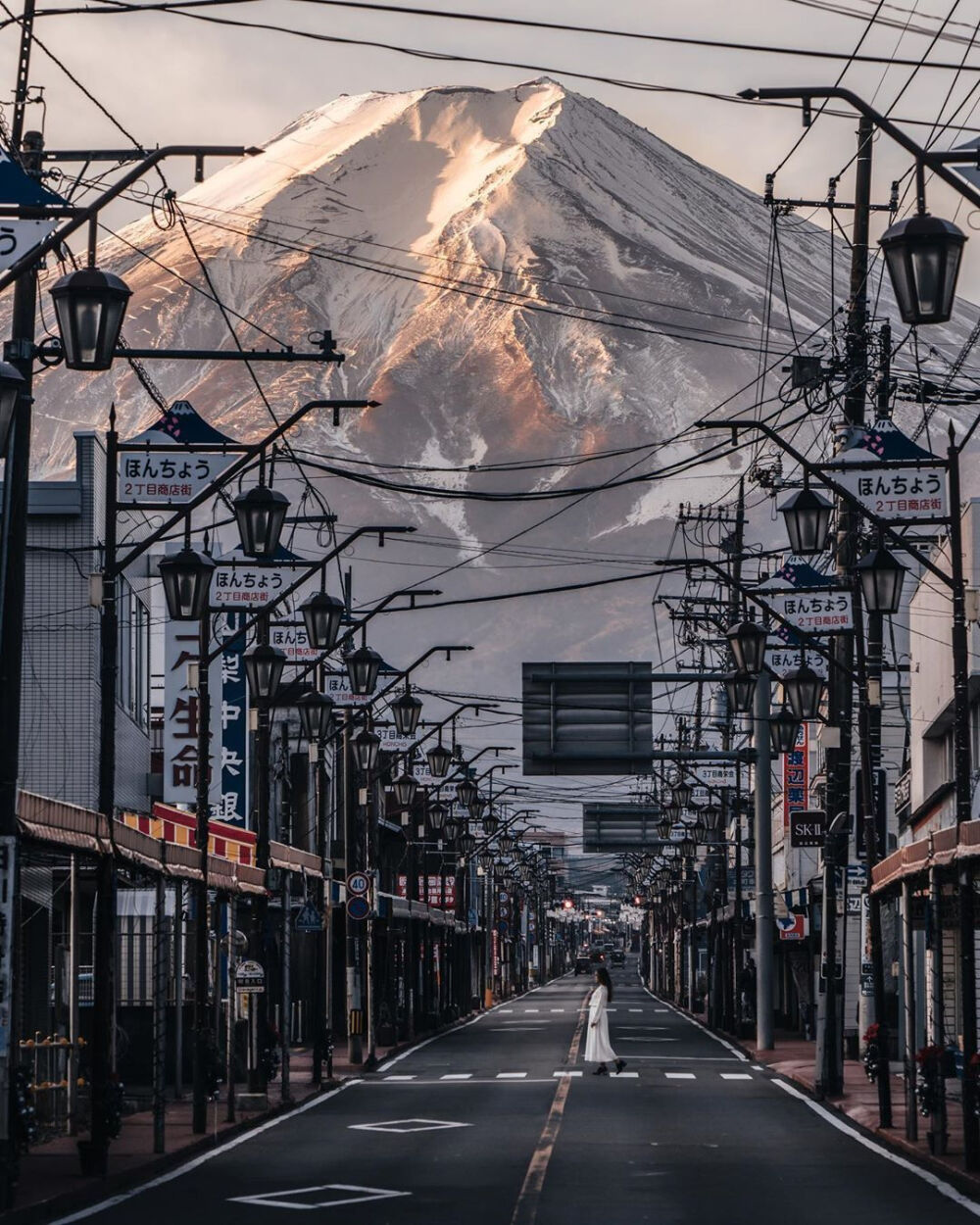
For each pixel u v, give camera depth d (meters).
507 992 165.00
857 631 40.22
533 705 63.84
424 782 82.62
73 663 49.72
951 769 58.31
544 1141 35.00
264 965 43.84
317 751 49.88
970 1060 29.03
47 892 42.00
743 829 114.81
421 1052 72.75
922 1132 34.97
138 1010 50.41
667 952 168.38
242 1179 28.95
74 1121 36.72
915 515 34.25
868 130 43.25
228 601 39.25
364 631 54.47
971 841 26.98
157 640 64.62
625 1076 55.91
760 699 68.12
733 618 78.50
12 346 25.31
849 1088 48.50
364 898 60.12
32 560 50.00
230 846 50.09
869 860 38.25
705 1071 58.53
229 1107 39.53
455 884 109.00
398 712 55.88
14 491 25.25
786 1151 33.28
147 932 51.31
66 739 49.34
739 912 82.69
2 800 24.59
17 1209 23.41
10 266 20.56
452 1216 23.92
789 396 45.28
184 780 54.91
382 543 40.50
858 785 52.97
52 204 20.59
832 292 44.75
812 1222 23.33
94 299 21.95
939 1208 24.80
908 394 44.75
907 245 18.41
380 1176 29.06
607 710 63.62
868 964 54.59
